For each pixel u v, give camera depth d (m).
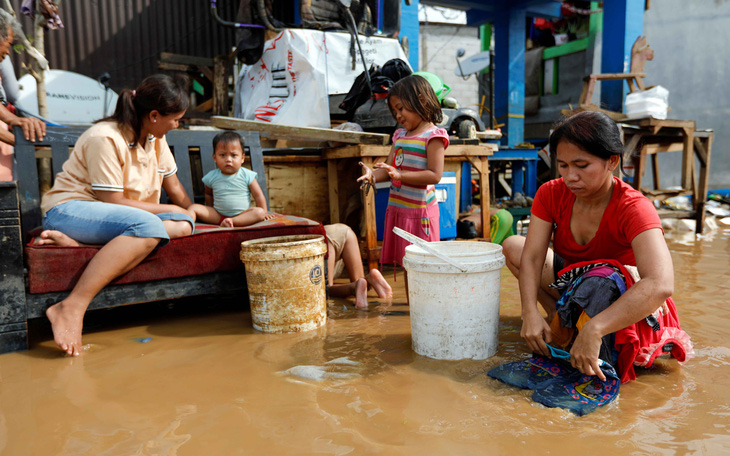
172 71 6.96
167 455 1.63
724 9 9.16
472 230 4.89
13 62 6.52
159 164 3.41
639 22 8.14
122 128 2.97
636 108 6.85
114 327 3.12
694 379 2.16
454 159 4.57
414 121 3.31
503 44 9.92
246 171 3.82
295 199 4.74
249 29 5.58
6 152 3.74
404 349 2.61
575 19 10.37
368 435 1.73
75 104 6.05
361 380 2.21
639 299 1.93
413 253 2.50
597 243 2.28
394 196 3.44
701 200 6.76
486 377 2.22
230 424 1.83
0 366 2.48
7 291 2.66
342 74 5.43
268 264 2.85
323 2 5.53
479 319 2.43
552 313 2.69
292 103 5.25
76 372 2.38
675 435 1.70
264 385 2.17
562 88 10.63
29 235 3.05
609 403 1.93
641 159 6.83
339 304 3.57
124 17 7.10
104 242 2.90
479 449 1.63
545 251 2.42
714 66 9.23
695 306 3.22
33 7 4.78
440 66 14.35
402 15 6.79
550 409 1.90
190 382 2.22
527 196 7.87
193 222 3.16
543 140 10.66
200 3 7.50
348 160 4.71
